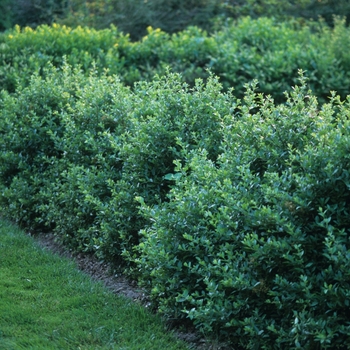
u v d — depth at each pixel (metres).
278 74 9.91
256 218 4.16
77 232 6.16
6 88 9.23
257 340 4.10
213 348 4.39
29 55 9.93
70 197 6.17
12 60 9.87
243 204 4.24
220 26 13.28
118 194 5.54
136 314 4.89
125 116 6.42
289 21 13.08
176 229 4.63
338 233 3.91
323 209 4.07
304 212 4.07
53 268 5.80
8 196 7.08
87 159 6.45
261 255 4.07
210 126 5.70
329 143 4.19
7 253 6.18
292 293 3.98
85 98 6.81
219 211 4.59
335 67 10.03
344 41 10.39
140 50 10.78
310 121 4.81
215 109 5.67
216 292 4.21
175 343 4.48
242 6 14.08
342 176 4.02
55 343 4.46
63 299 5.15
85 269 5.96
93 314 4.89
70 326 4.70
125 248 5.46
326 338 3.73
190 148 5.59
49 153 7.23
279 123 4.81
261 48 10.70
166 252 4.64
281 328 3.95
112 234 5.60
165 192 5.54
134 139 5.59
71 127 6.60
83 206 6.03
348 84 9.72
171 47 10.77
